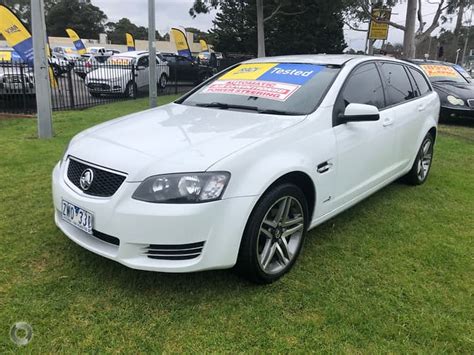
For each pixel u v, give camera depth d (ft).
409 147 15.65
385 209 14.84
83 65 45.39
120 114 33.73
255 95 12.47
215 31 111.75
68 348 7.79
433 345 8.14
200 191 8.43
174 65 58.85
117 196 8.59
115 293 9.37
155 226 8.34
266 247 9.71
